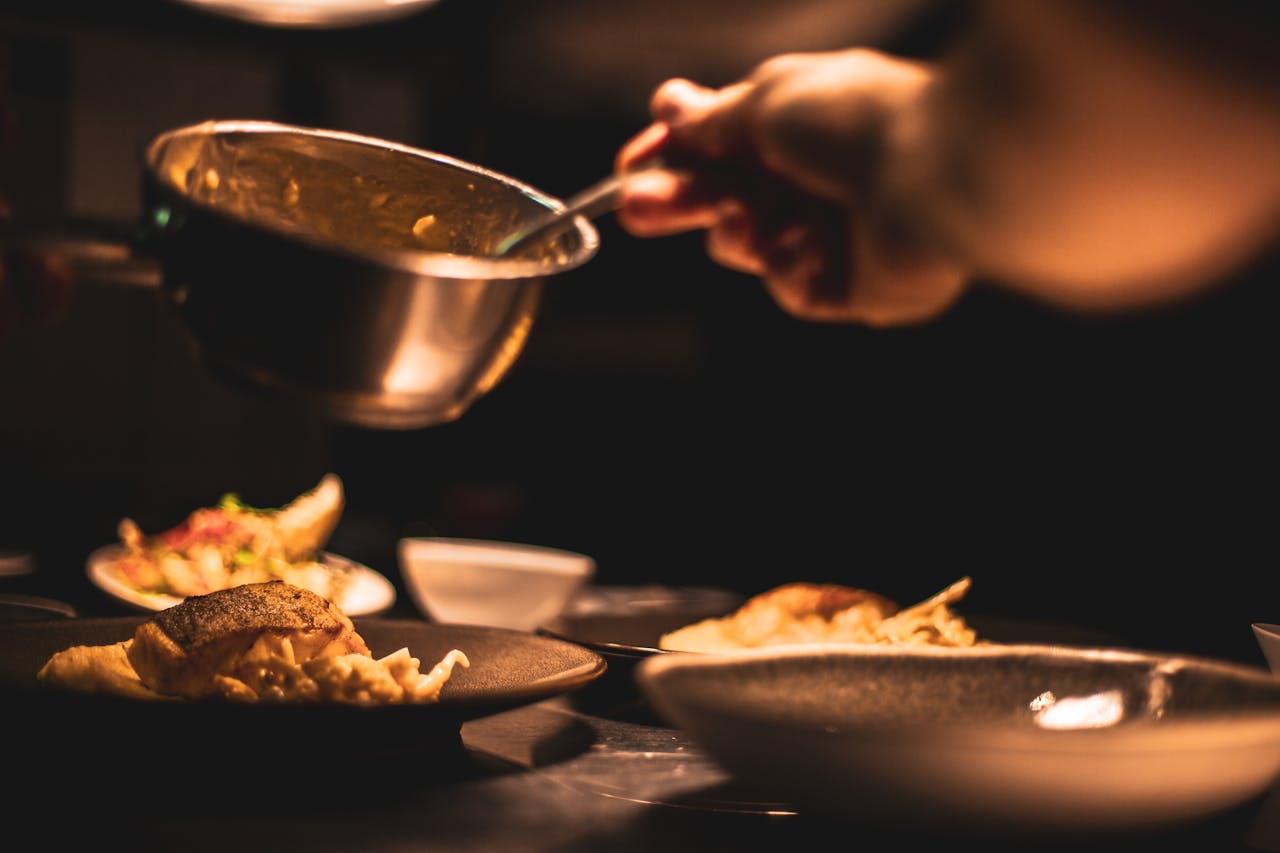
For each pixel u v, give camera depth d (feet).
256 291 3.22
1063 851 2.95
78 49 8.41
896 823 2.92
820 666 3.26
